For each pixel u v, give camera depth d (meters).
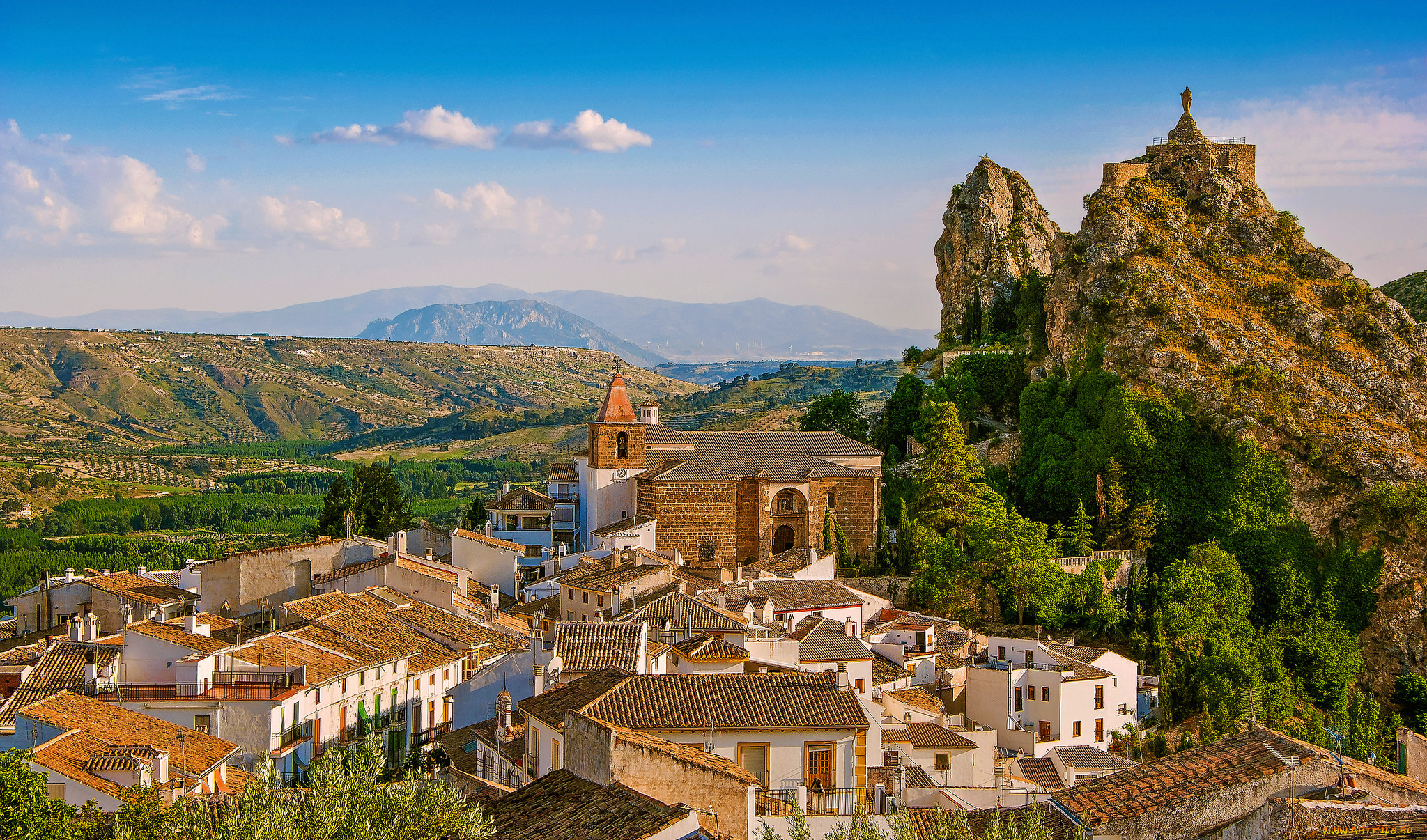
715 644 79.75
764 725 47.44
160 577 120.31
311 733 71.94
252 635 87.75
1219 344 163.38
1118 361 164.88
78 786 51.62
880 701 84.50
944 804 52.38
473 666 86.81
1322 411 157.75
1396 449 153.12
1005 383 189.50
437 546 138.38
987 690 98.94
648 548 138.12
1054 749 89.00
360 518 154.50
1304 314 167.75
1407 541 147.38
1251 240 179.25
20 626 103.69
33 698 69.81
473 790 54.88
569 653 73.81
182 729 62.06
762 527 143.38
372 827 41.53
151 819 45.47
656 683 50.00
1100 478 151.88
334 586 102.38
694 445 151.88
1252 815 37.94
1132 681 106.75
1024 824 41.22
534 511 151.12
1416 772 59.62
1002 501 147.12
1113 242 175.75
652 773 41.81
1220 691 112.94
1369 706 127.25
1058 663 101.19
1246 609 135.62
